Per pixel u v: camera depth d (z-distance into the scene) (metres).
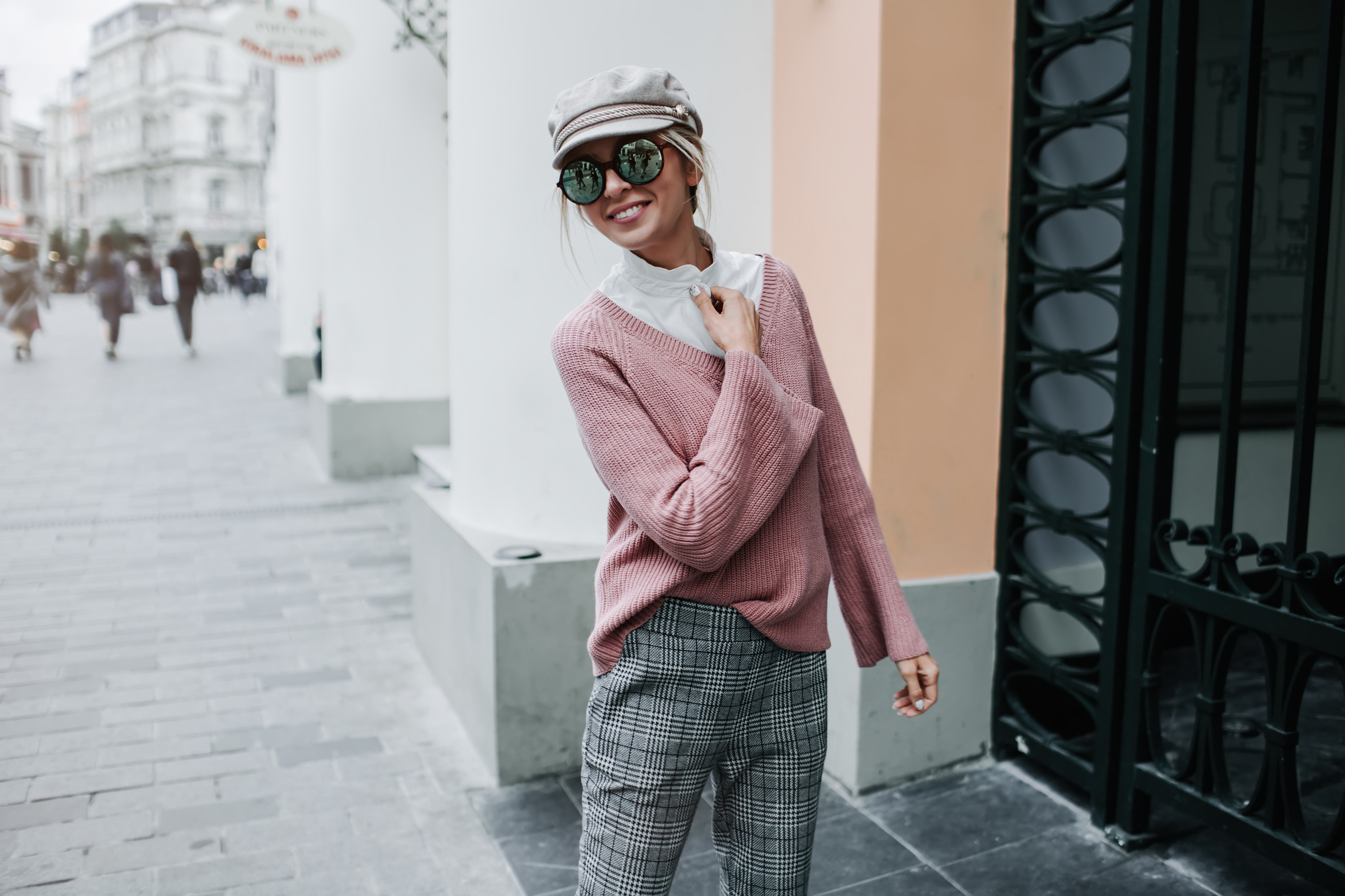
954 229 2.73
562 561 2.95
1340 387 3.86
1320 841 2.48
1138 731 2.50
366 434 7.30
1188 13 2.26
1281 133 3.53
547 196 3.01
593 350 1.35
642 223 1.34
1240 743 3.00
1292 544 2.08
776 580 1.38
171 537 5.82
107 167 86.44
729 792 1.50
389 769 3.07
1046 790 2.82
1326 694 3.39
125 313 16.23
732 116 2.97
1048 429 2.71
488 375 3.20
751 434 1.29
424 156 7.11
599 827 1.43
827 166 2.79
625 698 1.41
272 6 6.14
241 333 23.11
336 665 3.92
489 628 2.94
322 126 7.44
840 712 2.85
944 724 2.91
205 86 77.75
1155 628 2.46
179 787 2.95
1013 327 2.80
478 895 2.41
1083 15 2.78
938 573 2.87
